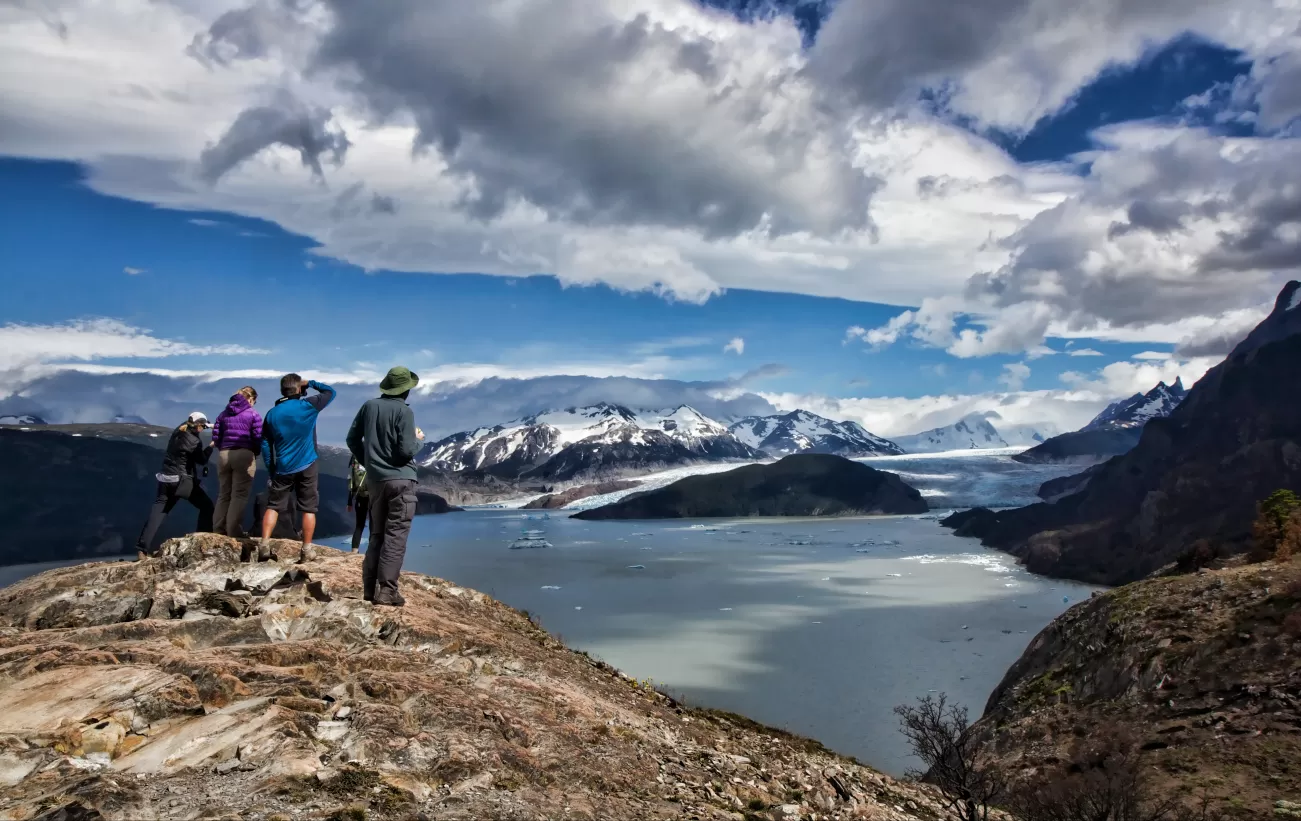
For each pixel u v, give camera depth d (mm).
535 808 6566
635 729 10758
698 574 169500
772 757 13070
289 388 13656
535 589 152875
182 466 14492
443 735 7387
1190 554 50625
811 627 106500
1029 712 36875
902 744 59875
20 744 6137
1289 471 127750
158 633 9516
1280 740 24469
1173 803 21516
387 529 11906
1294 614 30688
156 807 5516
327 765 6430
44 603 11203
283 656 8805
